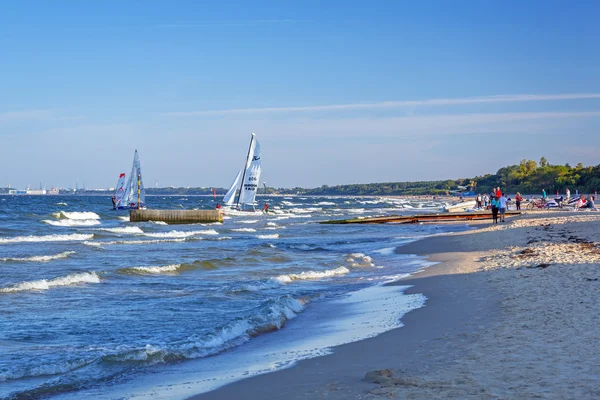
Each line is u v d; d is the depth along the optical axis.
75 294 17.66
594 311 10.70
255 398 7.03
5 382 8.69
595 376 6.80
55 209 99.50
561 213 59.94
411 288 17.00
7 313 14.55
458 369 7.50
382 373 7.46
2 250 33.03
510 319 10.70
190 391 7.62
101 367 9.26
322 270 23.28
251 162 79.69
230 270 23.94
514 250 25.12
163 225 60.84
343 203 179.75
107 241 40.28
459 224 54.38
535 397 6.16
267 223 62.53
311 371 8.23
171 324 13.17
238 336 11.45
